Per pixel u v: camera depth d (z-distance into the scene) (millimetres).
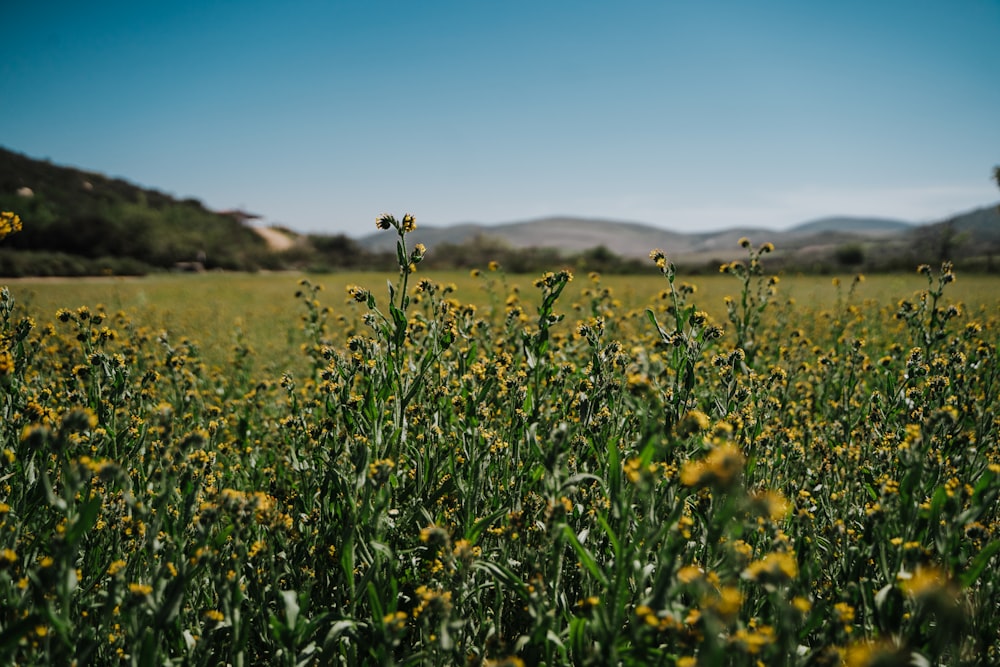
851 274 33250
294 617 2416
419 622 2818
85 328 4457
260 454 5184
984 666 2475
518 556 3166
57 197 84500
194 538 2850
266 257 82188
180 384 4703
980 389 5246
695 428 2611
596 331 3990
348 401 3602
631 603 2752
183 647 2695
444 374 4469
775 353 7242
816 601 2795
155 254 70438
